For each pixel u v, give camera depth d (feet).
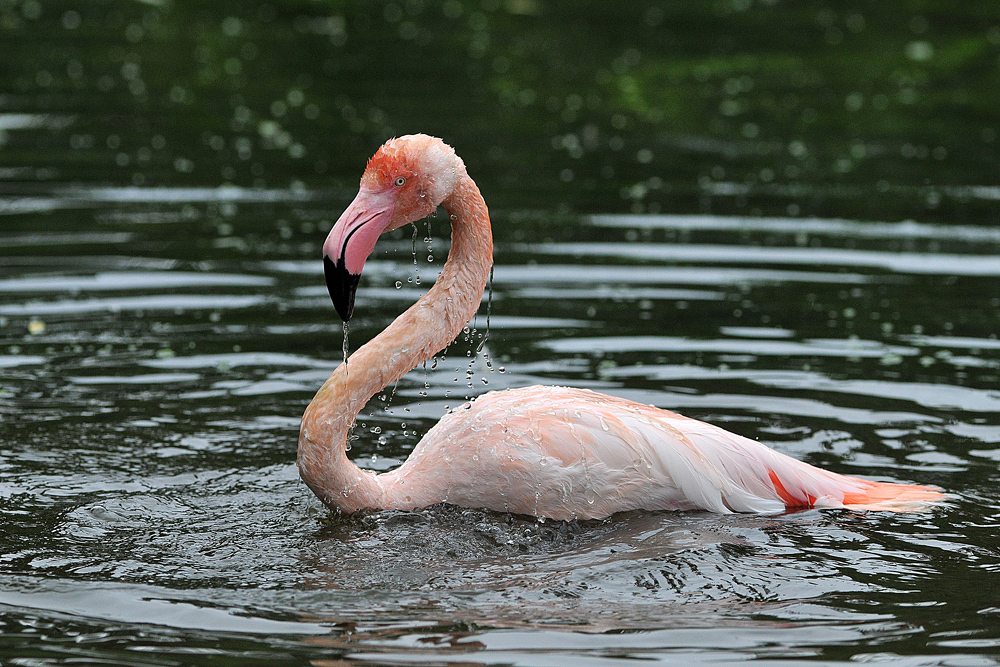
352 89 74.90
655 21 99.14
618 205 53.42
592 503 26.43
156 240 47.16
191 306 40.52
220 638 20.71
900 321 39.45
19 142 60.70
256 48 86.07
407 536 25.52
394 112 69.41
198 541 25.08
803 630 21.11
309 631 20.98
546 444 26.50
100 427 31.17
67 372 34.73
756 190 56.39
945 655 20.20
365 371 27.17
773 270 44.98
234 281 43.01
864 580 23.18
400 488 27.12
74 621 21.33
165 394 33.47
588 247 47.44
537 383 34.27
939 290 42.57
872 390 33.86
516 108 71.77
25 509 26.40
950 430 31.24
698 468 26.71
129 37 88.28
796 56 87.15
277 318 39.63
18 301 40.32
